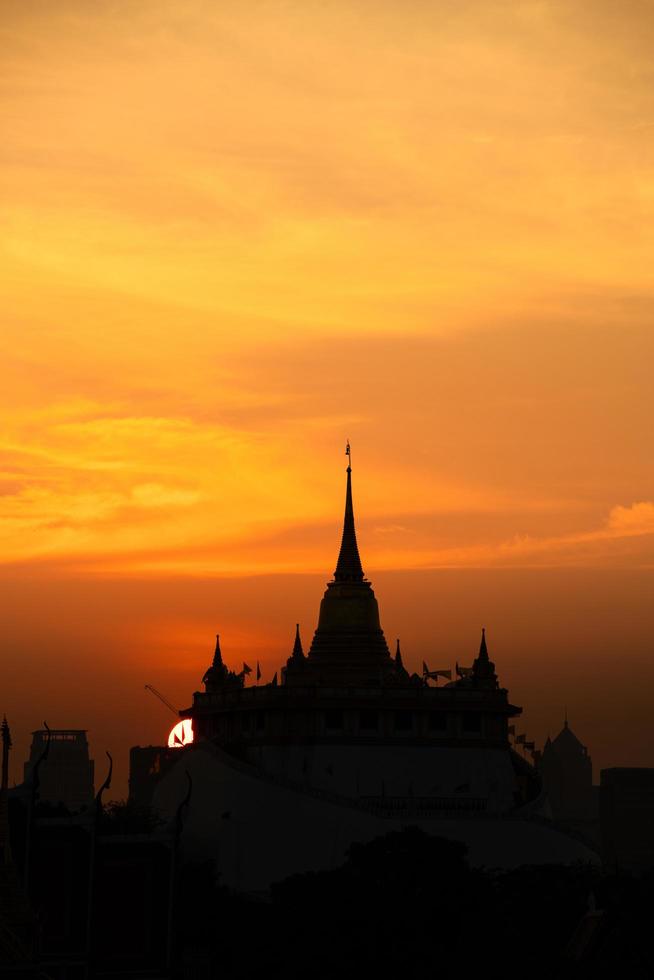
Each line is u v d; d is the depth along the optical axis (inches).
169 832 5644.7
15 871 5329.7
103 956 5551.2
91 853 5580.7
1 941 5137.8
